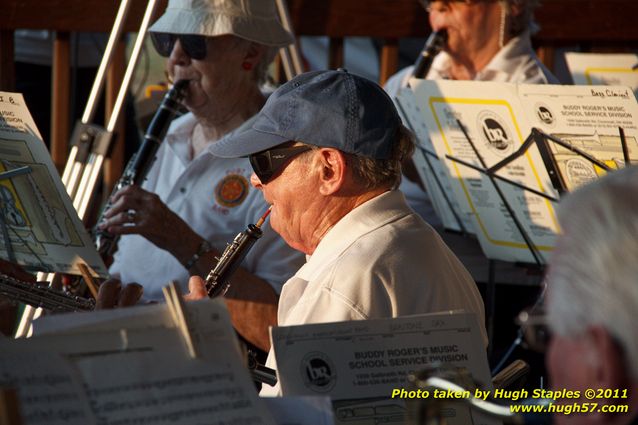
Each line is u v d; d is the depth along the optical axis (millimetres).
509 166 10500
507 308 13516
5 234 9609
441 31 13422
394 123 8133
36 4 14109
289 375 6082
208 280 9195
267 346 11492
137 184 11703
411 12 14297
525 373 7453
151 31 12258
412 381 5469
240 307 11453
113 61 14836
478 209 11289
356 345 6172
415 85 10789
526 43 13375
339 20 14344
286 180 8141
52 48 16625
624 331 4176
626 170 4504
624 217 4262
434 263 7758
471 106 10445
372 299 7430
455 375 6137
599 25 14070
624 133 9469
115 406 4930
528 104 9969
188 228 11523
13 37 14312
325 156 8000
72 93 16609
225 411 5129
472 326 6316
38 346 4938
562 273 4398
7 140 8727
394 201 8086
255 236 9312
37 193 9008
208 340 5262
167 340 5184
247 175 12211
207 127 12711
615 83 12188
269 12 12516
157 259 12281
